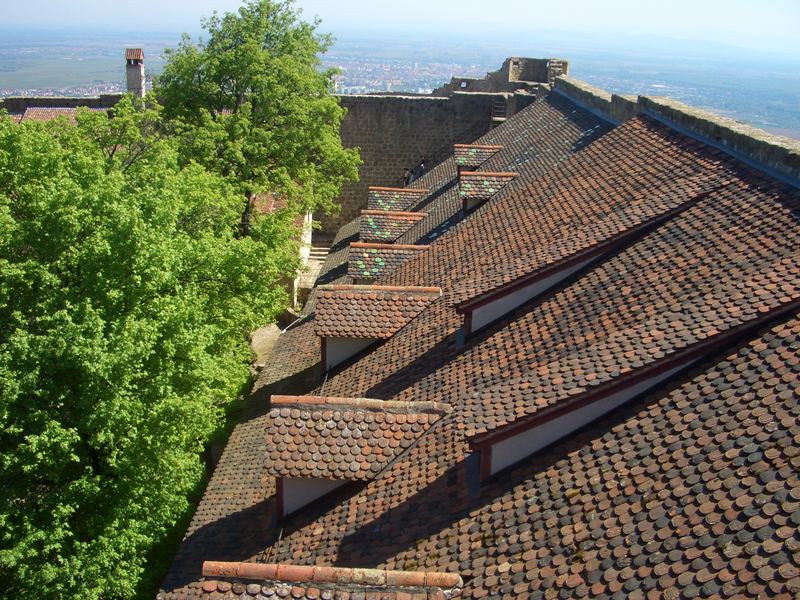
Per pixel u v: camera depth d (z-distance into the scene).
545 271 15.53
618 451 10.73
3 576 17.50
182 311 19.28
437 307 18.78
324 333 19.00
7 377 16.34
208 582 9.91
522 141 30.48
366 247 23.86
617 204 17.14
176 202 21.72
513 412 11.73
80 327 16.70
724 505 8.88
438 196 31.33
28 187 20.92
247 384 31.59
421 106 46.88
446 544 11.10
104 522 18.12
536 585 9.43
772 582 7.72
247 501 16.47
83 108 28.17
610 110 26.20
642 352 11.55
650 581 8.53
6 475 17.42
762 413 9.80
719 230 13.87
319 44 41.53
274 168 38.06
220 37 38.84
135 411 17.98
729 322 11.21
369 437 13.79
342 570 9.84
